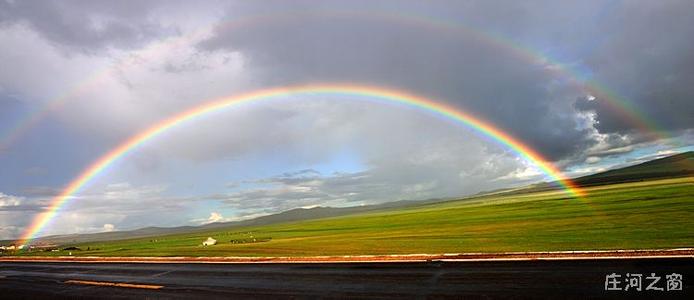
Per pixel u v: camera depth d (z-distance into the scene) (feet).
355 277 61.98
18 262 148.87
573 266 54.44
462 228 165.89
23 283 89.66
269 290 58.75
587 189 525.34
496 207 352.69
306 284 60.34
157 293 64.75
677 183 366.43
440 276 56.80
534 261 60.54
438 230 167.02
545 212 229.04
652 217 135.44
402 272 62.18
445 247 92.43
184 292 63.62
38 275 101.55
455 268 61.26
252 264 87.40
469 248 85.92
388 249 97.19
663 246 68.85
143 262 110.83
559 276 49.93
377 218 449.89
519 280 50.03
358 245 114.83
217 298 57.16
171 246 198.39
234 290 61.26
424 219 306.35
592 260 57.11
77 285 80.12
